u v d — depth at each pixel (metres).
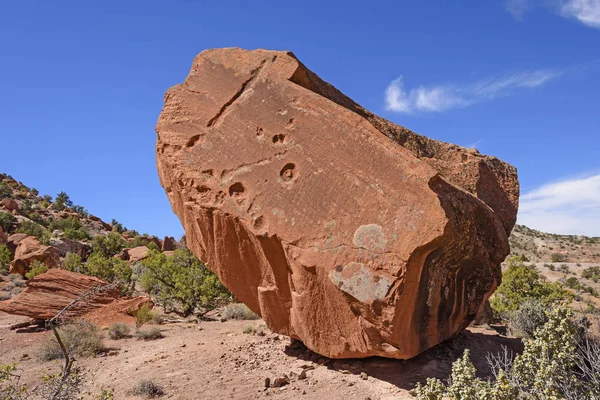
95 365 8.77
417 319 5.99
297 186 6.36
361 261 5.70
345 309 6.01
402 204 5.68
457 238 5.73
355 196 5.96
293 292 6.54
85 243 45.72
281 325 7.36
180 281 15.44
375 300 5.54
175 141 7.44
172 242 51.62
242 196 6.72
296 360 7.62
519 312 9.73
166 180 7.94
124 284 20.09
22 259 29.77
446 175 8.22
